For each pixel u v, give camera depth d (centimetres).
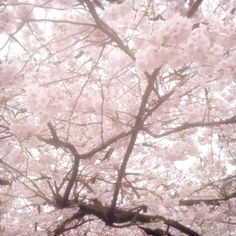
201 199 601
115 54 500
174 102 475
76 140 519
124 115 469
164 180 615
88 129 532
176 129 430
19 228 534
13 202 584
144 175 622
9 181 539
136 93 512
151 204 523
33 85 281
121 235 670
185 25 243
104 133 465
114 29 382
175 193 568
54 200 512
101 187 605
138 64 262
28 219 551
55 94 327
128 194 647
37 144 411
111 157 631
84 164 527
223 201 601
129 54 370
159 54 255
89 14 376
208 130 637
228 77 305
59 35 384
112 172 661
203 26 287
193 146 526
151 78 339
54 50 404
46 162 541
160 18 340
